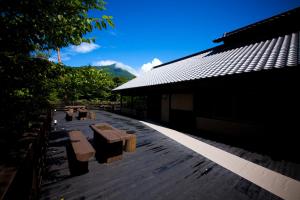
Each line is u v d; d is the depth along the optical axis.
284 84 5.85
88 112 13.86
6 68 1.81
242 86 7.09
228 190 3.44
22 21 1.86
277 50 6.99
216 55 11.41
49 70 2.50
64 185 3.50
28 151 1.71
